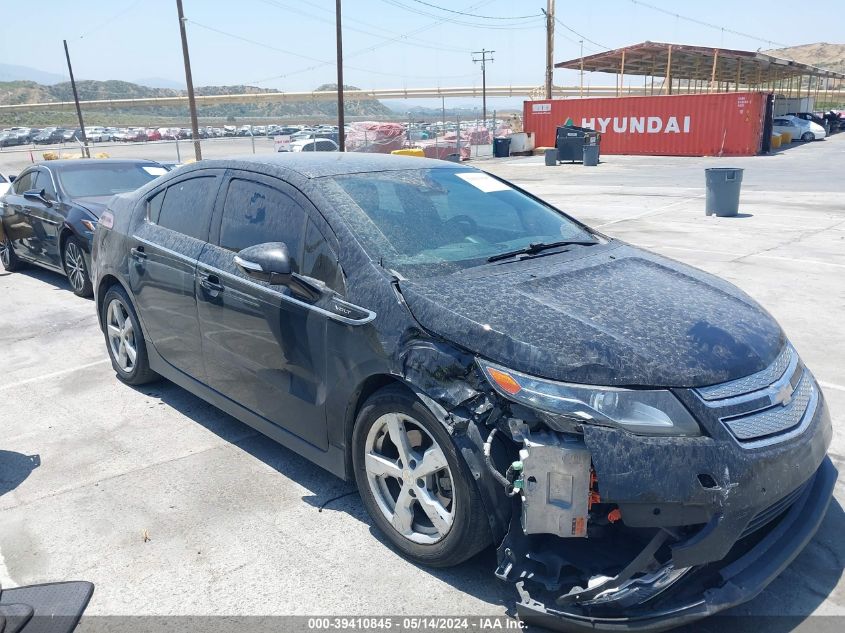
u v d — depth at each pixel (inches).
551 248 146.2
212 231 163.3
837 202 573.9
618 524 104.0
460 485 108.6
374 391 126.3
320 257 134.9
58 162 358.6
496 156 1417.3
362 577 119.9
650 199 639.8
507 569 104.8
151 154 1620.3
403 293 120.3
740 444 99.2
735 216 507.8
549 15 1573.6
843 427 171.0
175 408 193.5
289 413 142.5
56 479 154.9
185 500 145.3
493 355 106.8
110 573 122.0
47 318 288.8
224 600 114.7
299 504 143.3
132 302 191.6
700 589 98.6
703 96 1216.8
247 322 148.0
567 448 99.0
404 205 146.2
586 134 1168.8
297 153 173.6
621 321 111.7
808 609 111.3
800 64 1851.6
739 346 110.1
